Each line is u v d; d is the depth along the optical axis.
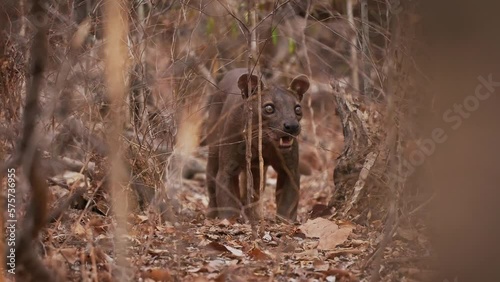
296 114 13.33
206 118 14.75
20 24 10.23
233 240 10.91
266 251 10.31
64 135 11.51
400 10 9.68
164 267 9.14
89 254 9.03
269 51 17.08
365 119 12.82
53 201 11.15
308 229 11.39
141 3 12.08
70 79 10.37
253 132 13.16
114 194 7.52
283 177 13.80
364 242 10.73
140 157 11.58
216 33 14.76
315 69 17.89
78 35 10.34
